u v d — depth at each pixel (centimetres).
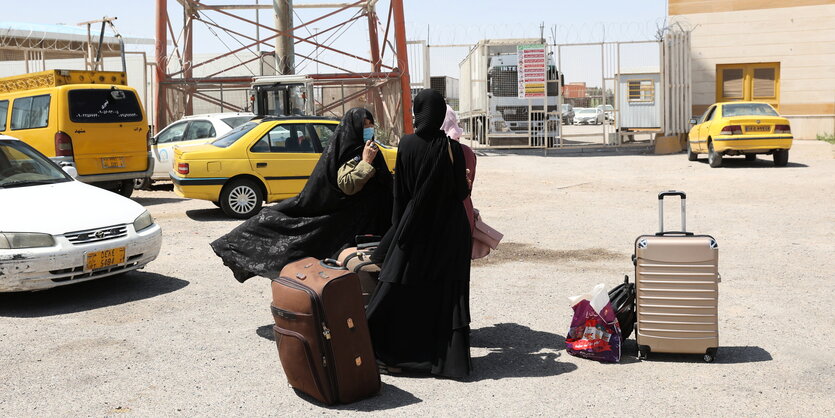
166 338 598
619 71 2531
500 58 2592
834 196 1396
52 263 678
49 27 3045
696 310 516
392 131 2378
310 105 1920
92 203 757
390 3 2378
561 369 515
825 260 855
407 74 2377
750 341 571
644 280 522
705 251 511
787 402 449
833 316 633
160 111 2316
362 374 456
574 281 775
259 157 1249
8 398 471
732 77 2842
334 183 541
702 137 2067
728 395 461
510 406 448
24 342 591
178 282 796
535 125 2598
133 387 489
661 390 472
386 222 562
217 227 1164
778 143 1900
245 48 2322
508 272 820
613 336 532
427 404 454
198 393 477
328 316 443
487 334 598
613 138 2678
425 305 500
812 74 2750
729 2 2800
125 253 731
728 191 1529
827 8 2708
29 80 1498
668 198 1457
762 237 1010
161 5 2298
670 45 2525
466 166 514
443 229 489
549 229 1109
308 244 551
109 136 1425
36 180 817
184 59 2409
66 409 452
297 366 452
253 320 649
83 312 680
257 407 452
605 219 1202
